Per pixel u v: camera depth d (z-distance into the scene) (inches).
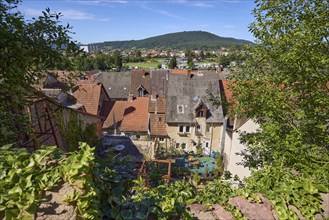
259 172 146.1
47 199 79.0
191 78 1043.3
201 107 950.4
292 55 182.9
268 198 119.3
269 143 241.1
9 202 74.5
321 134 195.8
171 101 994.1
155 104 1008.9
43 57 189.8
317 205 114.5
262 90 232.1
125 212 96.1
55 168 87.0
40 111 362.0
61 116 412.2
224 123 817.5
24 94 203.0
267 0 218.1
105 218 96.2
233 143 602.2
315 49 185.0
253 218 109.0
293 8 204.4
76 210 78.4
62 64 198.8
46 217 75.4
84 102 1022.4
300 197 116.9
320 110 191.8
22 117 206.1
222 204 115.5
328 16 185.0
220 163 764.6
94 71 1982.0
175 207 105.1
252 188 130.0
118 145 577.6
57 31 186.4
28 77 198.7
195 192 130.1
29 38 180.2
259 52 239.0
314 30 181.2
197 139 975.0
